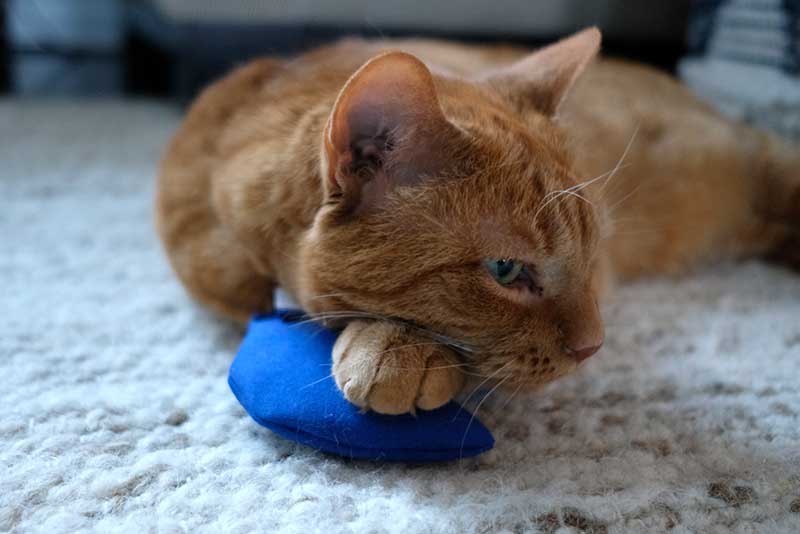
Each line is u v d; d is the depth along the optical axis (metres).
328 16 0.66
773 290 0.44
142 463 0.28
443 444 0.28
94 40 0.98
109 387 0.32
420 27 0.67
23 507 0.26
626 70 0.51
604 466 0.29
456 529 0.25
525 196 0.28
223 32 0.67
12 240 0.45
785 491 0.28
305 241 0.30
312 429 0.28
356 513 0.26
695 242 0.47
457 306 0.28
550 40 0.68
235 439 0.29
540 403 0.32
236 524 0.26
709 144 0.46
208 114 0.37
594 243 0.30
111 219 0.49
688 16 0.67
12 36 0.92
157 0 0.69
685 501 0.27
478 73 0.38
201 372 0.33
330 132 0.27
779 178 0.47
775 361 0.36
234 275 0.34
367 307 0.29
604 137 0.43
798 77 0.50
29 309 0.38
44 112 0.75
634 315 0.40
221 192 0.33
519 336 0.29
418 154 0.28
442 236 0.28
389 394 0.27
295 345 0.30
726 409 0.32
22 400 0.31
